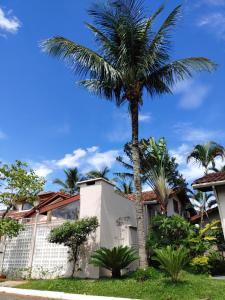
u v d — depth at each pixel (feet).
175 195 73.82
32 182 47.34
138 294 26.68
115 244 41.39
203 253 42.29
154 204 60.23
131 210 50.19
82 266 37.55
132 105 41.32
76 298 26.84
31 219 49.85
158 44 40.81
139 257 34.58
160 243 40.63
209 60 41.01
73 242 37.35
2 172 45.91
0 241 46.62
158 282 29.04
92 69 40.14
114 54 41.68
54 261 40.55
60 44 40.96
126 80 40.24
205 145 77.61
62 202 61.05
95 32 42.50
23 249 44.21
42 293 29.68
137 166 39.09
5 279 41.37
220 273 46.14
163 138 59.88
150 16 41.78
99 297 26.32
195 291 26.11
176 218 42.98
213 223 45.32
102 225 39.45
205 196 76.18
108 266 34.32
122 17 40.55
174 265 28.84
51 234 37.06
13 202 46.80
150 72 41.96
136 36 40.98
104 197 41.98
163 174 53.36
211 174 45.93
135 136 40.45
